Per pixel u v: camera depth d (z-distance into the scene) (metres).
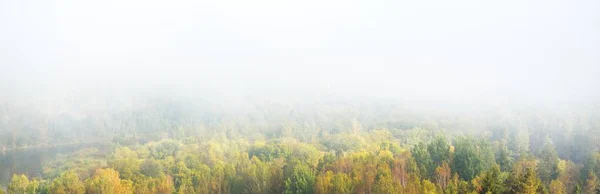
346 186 78.31
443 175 82.25
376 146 147.50
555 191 83.75
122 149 171.38
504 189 69.38
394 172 83.50
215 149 157.25
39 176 145.12
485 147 105.19
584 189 93.38
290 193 83.12
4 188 130.38
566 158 158.50
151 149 172.00
